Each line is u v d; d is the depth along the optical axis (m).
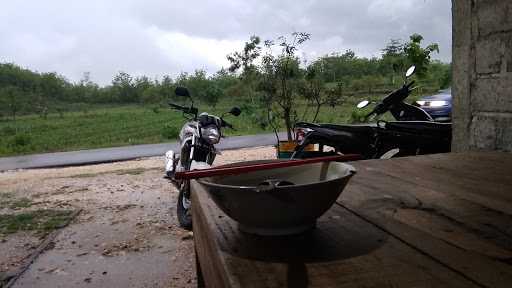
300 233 1.26
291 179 1.40
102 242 4.71
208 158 5.06
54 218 5.67
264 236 1.24
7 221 5.61
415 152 4.24
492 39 2.86
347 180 1.22
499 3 2.78
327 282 0.98
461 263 1.06
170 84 55.81
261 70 8.93
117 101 60.59
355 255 1.12
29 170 10.63
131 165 9.96
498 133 2.86
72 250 4.50
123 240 4.74
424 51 11.83
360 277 1.00
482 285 0.95
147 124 25.80
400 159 2.55
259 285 0.97
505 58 2.78
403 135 4.22
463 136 3.16
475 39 2.99
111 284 3.70
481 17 2.93
